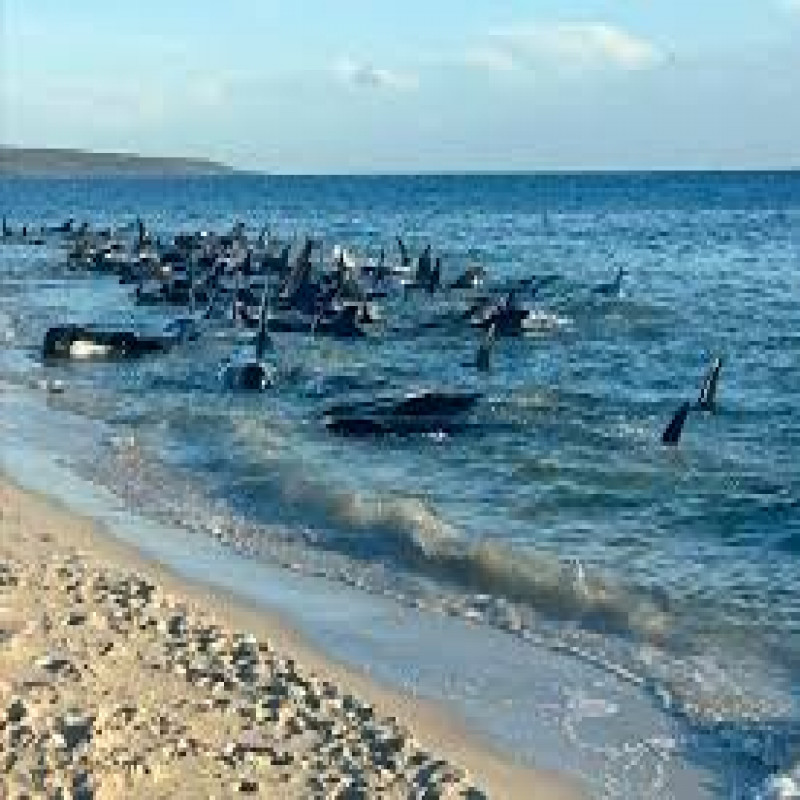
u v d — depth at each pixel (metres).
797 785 10.48
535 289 49.25
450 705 12.20
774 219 113.38
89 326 41.28
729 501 19.44
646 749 11.37
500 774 10.80
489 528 18.25
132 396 29.36
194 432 24.88
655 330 39.91
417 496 19.91
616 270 62.06
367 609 14.91
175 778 10.00
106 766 9.97
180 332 37.47
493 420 25.64
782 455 22.59
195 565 16.59
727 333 39.09
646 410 27.08
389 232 97.81
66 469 22.06
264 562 16.75
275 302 41.34
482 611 14.88
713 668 13.16
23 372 32.97
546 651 13.65
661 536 17.80
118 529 18.30
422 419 24.61
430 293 48.50
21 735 10.43
